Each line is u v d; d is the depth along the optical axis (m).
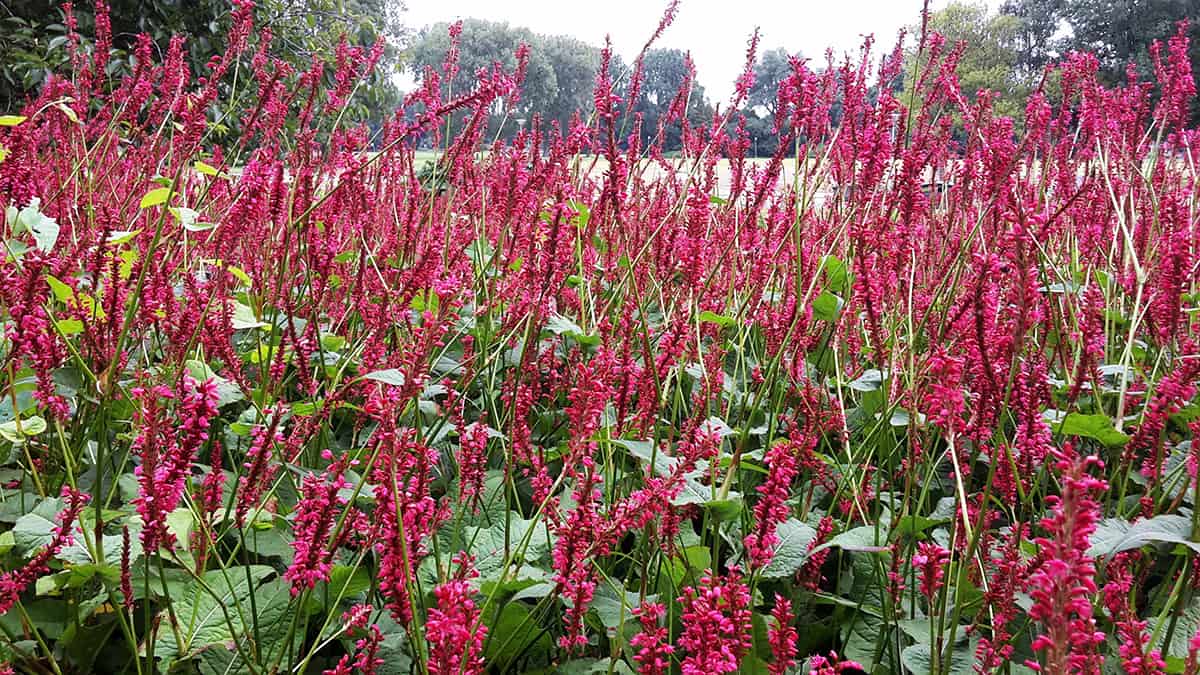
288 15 7.36
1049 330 3.27
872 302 2.67
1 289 1.94
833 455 2.86
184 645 1.79
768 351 3.09
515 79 3.99
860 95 3.29
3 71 6.42
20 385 2.14
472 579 1.83
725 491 2.03
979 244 3.62
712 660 1.42
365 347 2.76
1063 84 4.05
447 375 2.84
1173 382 2.24
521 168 3.30
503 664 2.00
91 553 1.86
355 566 1.86
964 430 2.17
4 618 1.95
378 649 1.91
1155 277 3.25
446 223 3.88
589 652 2.17
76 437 2.32
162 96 3.84
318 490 1.75
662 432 2.96
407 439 1.82
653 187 4.57
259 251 3.55
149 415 1.62
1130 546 1.70
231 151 3.27
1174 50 4.02
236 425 2.30
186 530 1.81
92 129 4.51
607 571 2.34
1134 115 4.05
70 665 1.95
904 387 2.66
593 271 3.35
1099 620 2.07
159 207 3.62
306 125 3.50
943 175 4.37
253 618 1.84
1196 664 1.43
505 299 3.17
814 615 2.52
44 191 3.42
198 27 7.25
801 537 2.21
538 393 2.80
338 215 3.33
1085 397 3.09
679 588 2.19
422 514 1.78
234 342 3.50
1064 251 4.29
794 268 3.40
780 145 3.23
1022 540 2.01
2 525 2.29
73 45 4.52
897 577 2.13
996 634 1.82
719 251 3.76
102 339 2.21
